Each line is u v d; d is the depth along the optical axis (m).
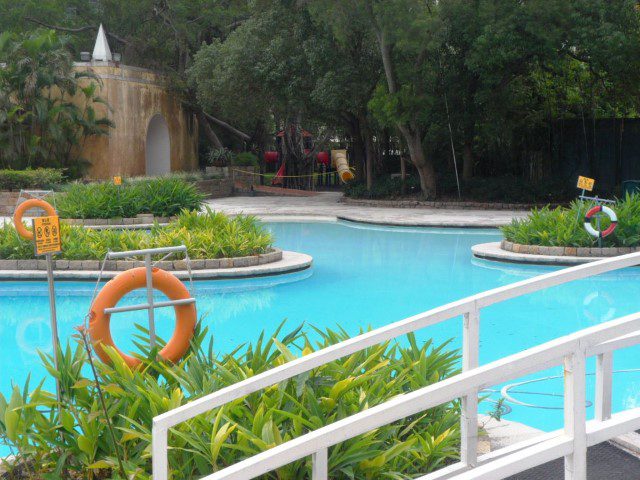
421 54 24.83
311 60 26.20
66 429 4.18
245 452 3.78
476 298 3.88
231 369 4.59
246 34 28.73
